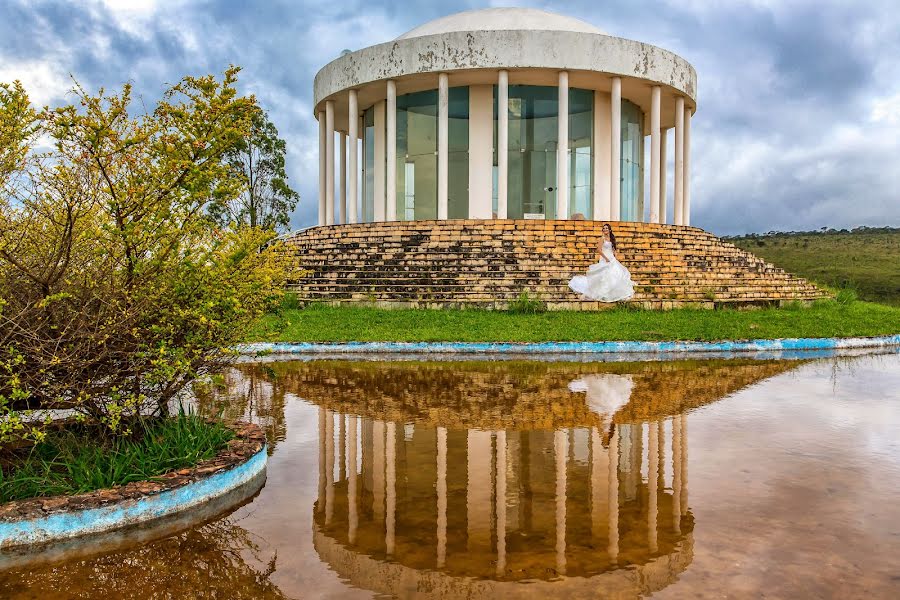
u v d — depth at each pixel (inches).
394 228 805.2
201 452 212.7
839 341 542.9
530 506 185.6
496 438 256.7
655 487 199.2
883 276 1164.5
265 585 141.6
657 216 928.9
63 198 190.4
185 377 233.0
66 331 197.2
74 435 222.7
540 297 676.7
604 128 976.9
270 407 312.3
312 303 695.1
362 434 264.4
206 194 209.9
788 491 194.1
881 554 151.7
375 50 900.6
